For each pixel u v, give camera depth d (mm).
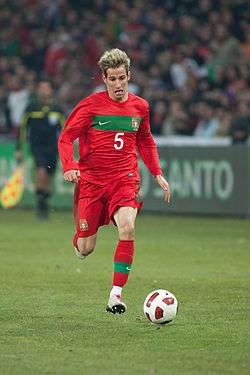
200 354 18469
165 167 50500
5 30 68312
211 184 49281
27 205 54156
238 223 46250
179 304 24172
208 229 43469
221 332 20609
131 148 22656
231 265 31750
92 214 22766
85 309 23391
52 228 43812
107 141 22438
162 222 46781
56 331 20625
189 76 58750
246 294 25797
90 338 19922
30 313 22766
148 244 37656
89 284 27516
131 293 25969
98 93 22703
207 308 23609
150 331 20703
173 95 57656
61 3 68438
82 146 22766
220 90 57844
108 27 65688
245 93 55438
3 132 59688
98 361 17859
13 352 18562
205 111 55375
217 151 48938
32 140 47062
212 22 65688
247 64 60562
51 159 47125
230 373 16922
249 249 36250
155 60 63781
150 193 51000
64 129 22547
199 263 32219
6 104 59938
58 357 18156
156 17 66125
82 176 22812
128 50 64312
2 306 23734
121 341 19625
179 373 16922
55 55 63906
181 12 67562
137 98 22859
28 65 67000
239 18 66625
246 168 48125
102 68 22359
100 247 36656
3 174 54625
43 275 29219
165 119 56312
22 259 32969
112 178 22469
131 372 16984
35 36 67688
